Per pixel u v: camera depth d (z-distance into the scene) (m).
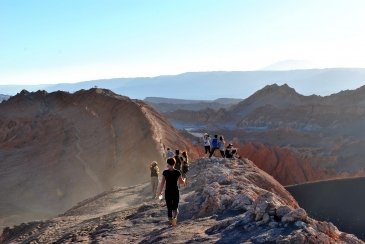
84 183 71.19
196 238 11.20
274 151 103.50
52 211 66.31
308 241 9.21
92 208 28.22
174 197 13.88
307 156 106.31
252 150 105.00
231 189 16.95
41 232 21.64
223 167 28.12
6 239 25.52
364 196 41.25
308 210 40.53
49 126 91.75
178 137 89.75
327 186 47.25
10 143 88.75
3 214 63.88
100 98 95.81
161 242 11.62
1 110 102.19
